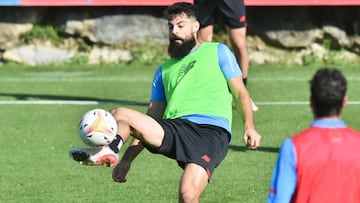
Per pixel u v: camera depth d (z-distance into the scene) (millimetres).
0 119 36344
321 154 13594
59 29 55719
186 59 20062
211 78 19734
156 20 55031
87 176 26531
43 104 40125
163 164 27984
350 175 13523
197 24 20203
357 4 51844
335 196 13500
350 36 54219
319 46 54625
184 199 18141
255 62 54375
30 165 28016
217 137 19094
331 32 54062
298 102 39625
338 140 13672
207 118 19391
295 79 47594
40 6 55281
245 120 19547
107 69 53000
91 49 55750
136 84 46438
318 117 14055
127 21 55094
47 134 33000
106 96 42500
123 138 18062
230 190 24641
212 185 25219
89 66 54469
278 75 49281
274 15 54469
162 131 18828
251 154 29203
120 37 55188
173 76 20000
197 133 19031
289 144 13750
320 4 51938
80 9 55281
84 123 17641
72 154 17438
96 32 55188
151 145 18828
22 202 23688
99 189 25016
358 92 42125
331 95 13812
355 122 34906
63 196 24281
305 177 13562
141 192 24609
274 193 13672
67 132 33438
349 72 50062
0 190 24969
